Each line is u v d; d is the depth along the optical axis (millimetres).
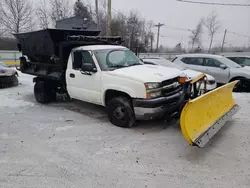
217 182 2936
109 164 3371
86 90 5387
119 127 4867
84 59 5410
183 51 54438
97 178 3021
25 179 2992
